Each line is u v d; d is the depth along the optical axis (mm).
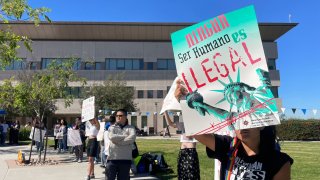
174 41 3023
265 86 2738
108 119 13648
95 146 11453
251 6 2842
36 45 63938
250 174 2738
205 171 12203
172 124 6766
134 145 11867
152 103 63281
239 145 2904
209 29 2941
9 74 57562
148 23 63375
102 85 53375
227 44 2887
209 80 2898
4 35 12672
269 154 2742
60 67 17734
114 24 63406
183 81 2959
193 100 2893
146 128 59312
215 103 2855
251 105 2760
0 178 12047
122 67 64938
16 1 12820
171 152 19781
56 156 19484
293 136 39781
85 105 10906
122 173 7199
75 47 64688
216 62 2900
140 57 65250
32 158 18266
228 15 2898
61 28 63438
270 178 2701
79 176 12367
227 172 2906
